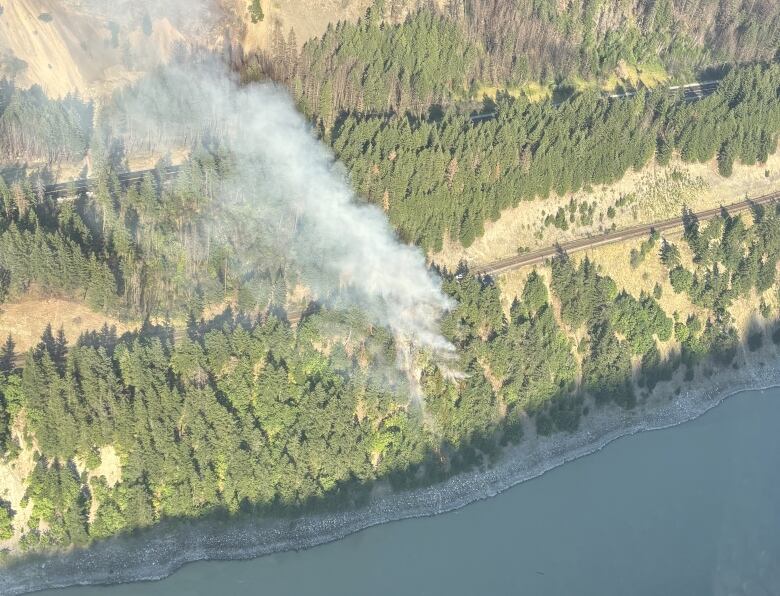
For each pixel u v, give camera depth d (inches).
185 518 6373.0
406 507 6894.7
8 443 6200.8
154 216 7086.6
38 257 6378.0
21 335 6481.3
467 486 7135.8
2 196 6781.5
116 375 6363.2
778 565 6939.0
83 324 6604.3
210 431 6373.0
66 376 6186.0
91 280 6535.4
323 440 6599.4
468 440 7165.4
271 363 6697.8
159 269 6934.1
